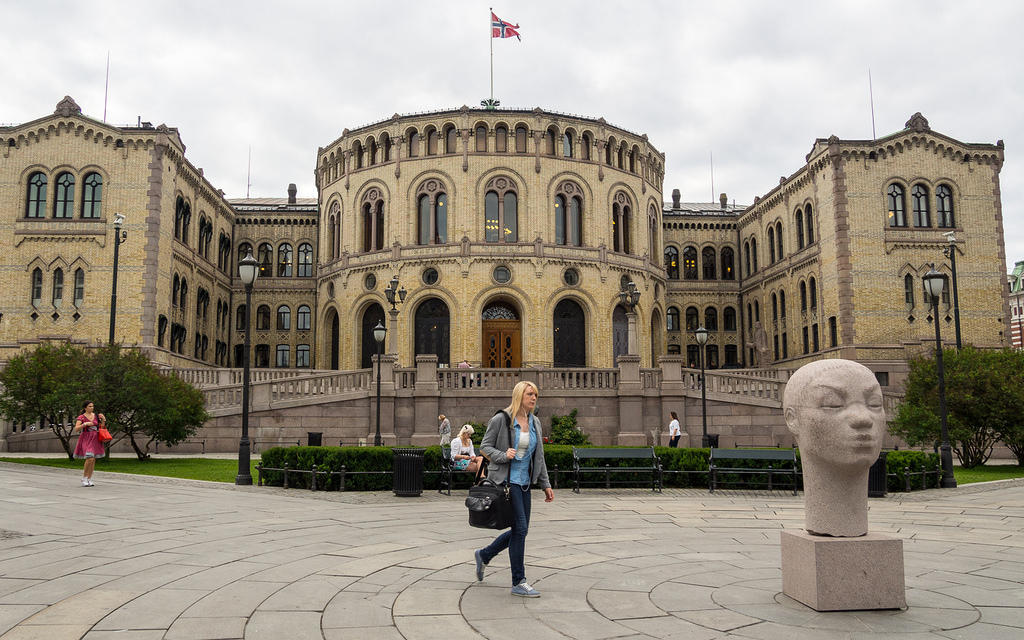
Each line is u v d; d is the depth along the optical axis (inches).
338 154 1993.1
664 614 273.0
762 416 1261.1
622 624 261.0
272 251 2274.9
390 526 504.4
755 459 779.4
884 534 294.2
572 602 291.7
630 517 554.9
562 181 1839.3
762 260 2230.6
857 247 1766.7
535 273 1763.0
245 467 767.1
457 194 1798.7
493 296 1761.8
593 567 359.6
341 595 305.9
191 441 1226.6
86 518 523.8
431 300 1795.0
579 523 521.7
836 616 269.6
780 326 2116.1
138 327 1608.0
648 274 1956.2
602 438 1257.4
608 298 1830.7
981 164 1839.3
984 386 1047.0
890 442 1242.0
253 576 342.0
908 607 281.9
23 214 1647.4
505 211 1813.5
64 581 331.0
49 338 1254.3
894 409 1230.9
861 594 277.1
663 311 2047.2
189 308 1860.2
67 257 1632.6
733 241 2421.3
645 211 2000.5
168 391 1081.4
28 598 300.2
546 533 473.1
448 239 1792.6
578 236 1868.8
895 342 1743.4
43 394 1059.9
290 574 346.3
